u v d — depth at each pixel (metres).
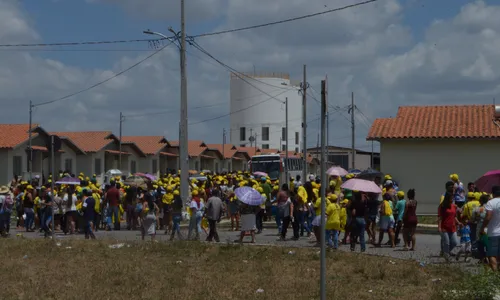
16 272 17.59
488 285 13.92
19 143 50.31
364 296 14.42
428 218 34.12
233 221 30.80
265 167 65.38
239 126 110.94
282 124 109.69
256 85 109.31
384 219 23.11
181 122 35.97
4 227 28.27
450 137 36.41
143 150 72.94
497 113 22.92
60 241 24.45
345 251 21.67
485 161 36.50
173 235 25.22
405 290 15.09
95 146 62.91
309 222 26.62
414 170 37.56
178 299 14.20
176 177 42.47
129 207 32.12
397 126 38.22
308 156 95.38
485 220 15.95
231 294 14.73
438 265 18.28
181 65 36.31
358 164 99.00
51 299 14.23
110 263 19.06
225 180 40.59
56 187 32.34
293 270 17.88
